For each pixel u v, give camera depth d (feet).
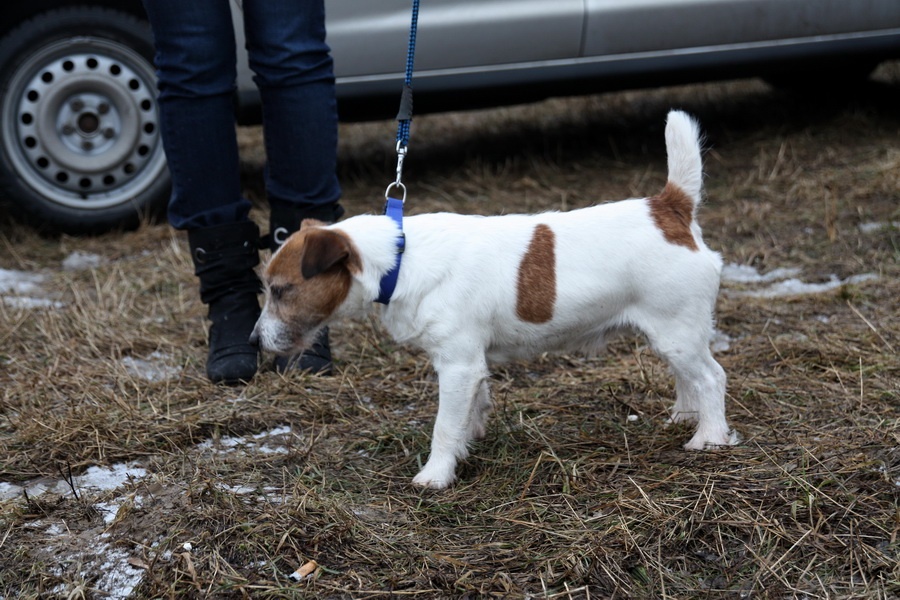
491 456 9.45
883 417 9.56
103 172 15.97
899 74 24.71
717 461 8.91
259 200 17.93
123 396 10.77
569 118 22.66
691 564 7.52
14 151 15.53
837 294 12.93
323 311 9.00
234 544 7.80
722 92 23.98
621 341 12.05
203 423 10.08
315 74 10.71
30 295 13.89
